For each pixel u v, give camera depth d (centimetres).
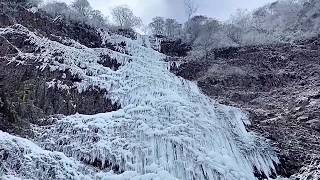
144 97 2595
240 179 2150
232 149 2425
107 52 3122
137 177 1895
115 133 2144
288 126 2745
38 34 2933
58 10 3497
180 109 2478
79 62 2736
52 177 1723
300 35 4112
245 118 2778
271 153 2481
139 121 2245
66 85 2459
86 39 3422
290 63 3612
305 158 2461
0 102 2028
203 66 3619
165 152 2116
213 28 4250
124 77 2798
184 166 2081
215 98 3158
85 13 3953
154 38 4081
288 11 4819
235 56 3794
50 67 2520
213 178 2084
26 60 2497
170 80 3039
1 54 2480
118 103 2531
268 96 3189
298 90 3206
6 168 1653
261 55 3753
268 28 4553
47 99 2289
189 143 2209
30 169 1700
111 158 1988
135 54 3559
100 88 2577
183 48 4028
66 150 1983
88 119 2205
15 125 2011
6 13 2945
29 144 1816
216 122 2614
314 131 2695
